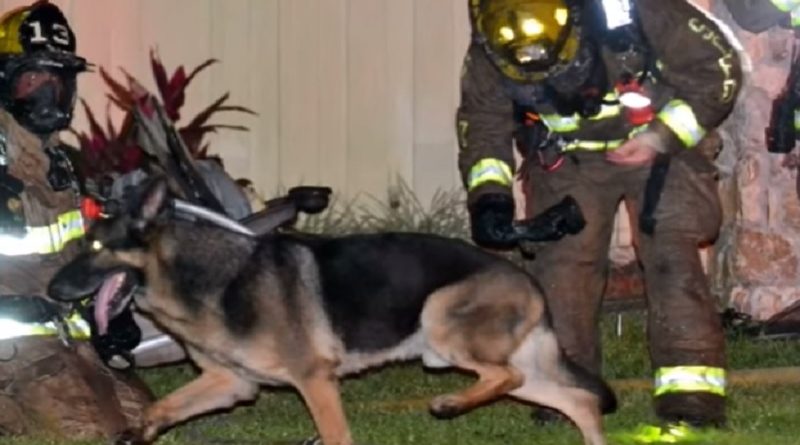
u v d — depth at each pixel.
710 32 7.07
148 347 7.96
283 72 10.64
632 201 7.39
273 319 6.79
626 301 9.90
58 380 7.40
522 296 7.01
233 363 6.86
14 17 7.34
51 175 7.48
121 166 9.19
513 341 6.98
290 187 10.61
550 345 7.06
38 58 7.27
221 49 10.59
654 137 7.10
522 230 7.20
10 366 7.38
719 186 9.74
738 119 9.69
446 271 7.01
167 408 7.01
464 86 7.41
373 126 10.66
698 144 7.32
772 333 9.49
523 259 8.04
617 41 6.98
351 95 10.64
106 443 7.12
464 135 7.44
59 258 7.46
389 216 10.46
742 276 9.73
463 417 7.98
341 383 8.82
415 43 10.63
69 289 6.72
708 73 7.06
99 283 6.74
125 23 10.48
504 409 8.17
